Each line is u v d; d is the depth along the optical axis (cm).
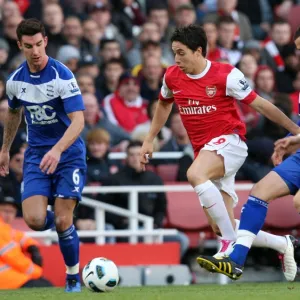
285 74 5894
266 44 6066
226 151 3109
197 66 3103
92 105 4950
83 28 5812
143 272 4316
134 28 6353
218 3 6397
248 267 4681
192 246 4656
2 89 4888
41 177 3164
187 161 4738
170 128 4984
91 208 4572
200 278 4666
